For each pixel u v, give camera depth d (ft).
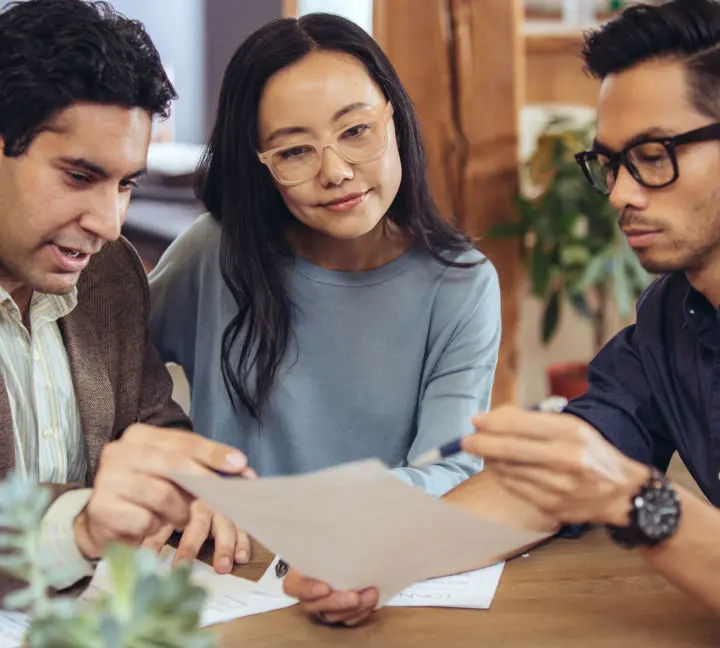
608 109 4.12
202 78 15.06
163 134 14.87
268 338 5.45
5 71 3.87
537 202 11.25
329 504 3.09
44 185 3.98
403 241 5.61
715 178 3.99
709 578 3.66
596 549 4.40
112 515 3.54
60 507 3.75
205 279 5.71
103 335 5.05
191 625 2.31
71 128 3.91
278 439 5.65
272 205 5.42
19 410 4.70
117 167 4.03
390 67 5.07
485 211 11.55
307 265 5.53
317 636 3.70
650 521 3.61
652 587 4.05
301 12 11.73
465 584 4.08
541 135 11.38
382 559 3.45
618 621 3.78
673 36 3.95
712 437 4.51
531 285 12.00
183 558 4.30
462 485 4.62
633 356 4.89
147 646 2.22
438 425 5.26
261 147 5.04
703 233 4.07
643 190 4.08
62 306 4.80
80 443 4.94
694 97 3.93
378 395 5.56
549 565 4.24
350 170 4.83
